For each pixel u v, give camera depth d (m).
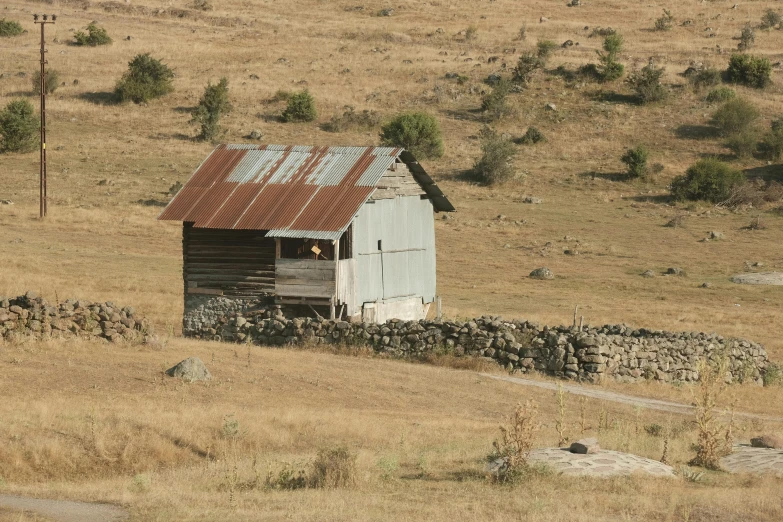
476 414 68.94
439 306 111.94
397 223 105.06
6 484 42.94
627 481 45.06
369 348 90.62
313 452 51.66
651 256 181.25
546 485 44.00
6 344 70.69
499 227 198.50
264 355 80.44
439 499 41.44
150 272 141.25
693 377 94.00
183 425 53.06
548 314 131.88
